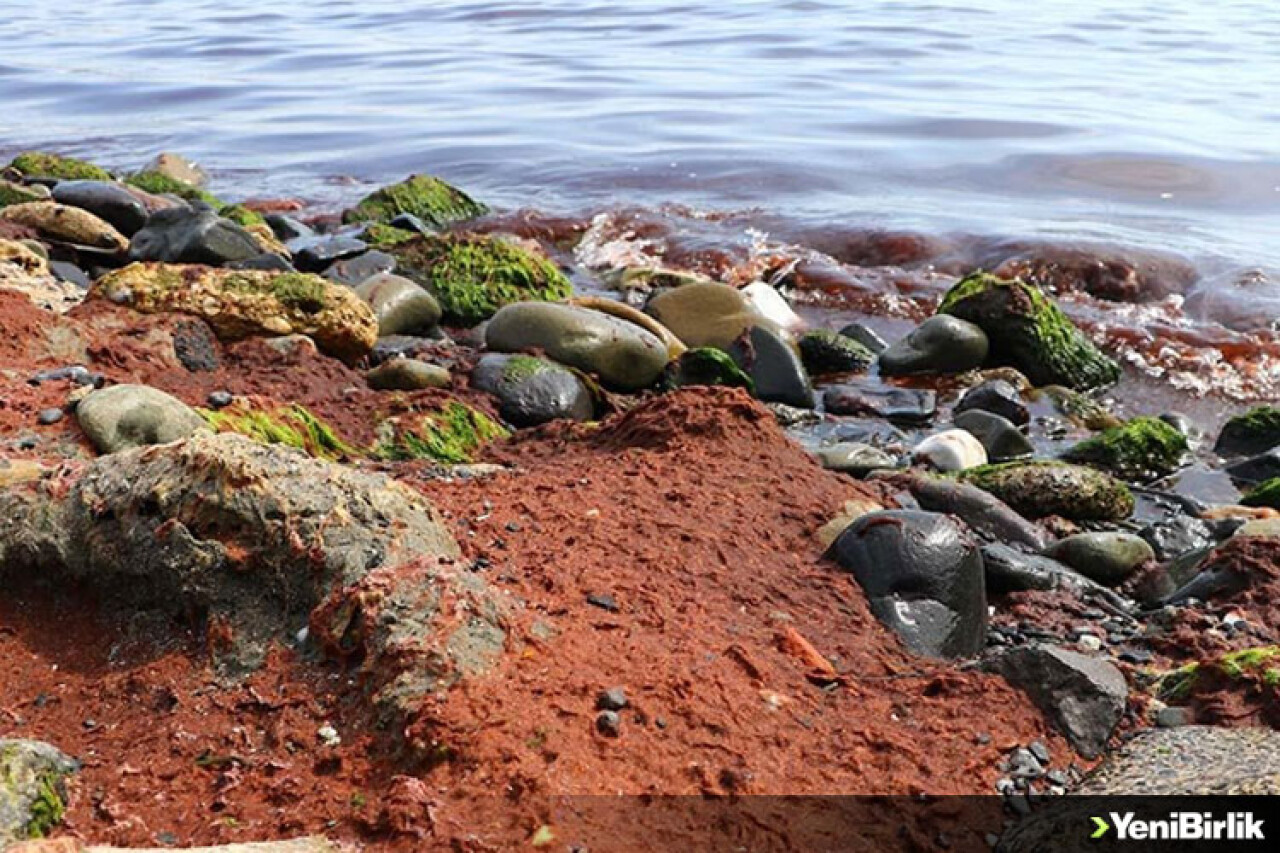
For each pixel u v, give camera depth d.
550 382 4.56
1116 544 3.98
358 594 3.24
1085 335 5.45
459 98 9.64
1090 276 5.86
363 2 16.14
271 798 3.13
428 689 3.17
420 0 15.98
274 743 3.18
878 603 3.56
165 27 14.33
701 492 3.78
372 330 4.70
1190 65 10.35
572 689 3.21
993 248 6.06
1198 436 4.89
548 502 3.68
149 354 4.27
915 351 5.17
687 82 9.95
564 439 4.19
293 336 4.53
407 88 10.09
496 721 3.15
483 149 8.10
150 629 3.33
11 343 4.11
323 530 3.32
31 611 3.38
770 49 11.42
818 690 3.35
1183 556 3.99
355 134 8.64
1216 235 6.16
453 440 4.22
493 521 3.59
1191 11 13.76
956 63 10.59
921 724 3.33
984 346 5.18
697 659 3.32
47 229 5.25
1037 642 3.69
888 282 5.89
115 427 3.77
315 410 4.23
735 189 7.09
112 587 3.35
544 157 7.85
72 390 3.92
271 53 12.00
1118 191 6.87
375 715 3.17
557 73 10.51
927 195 6.86
